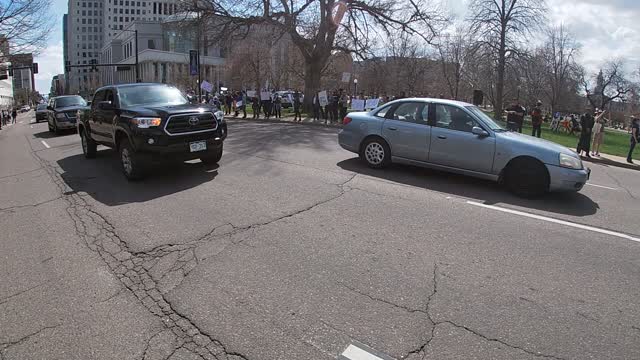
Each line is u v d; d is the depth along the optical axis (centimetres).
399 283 382
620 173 1147
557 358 285
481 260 434
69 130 2080
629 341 304
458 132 760
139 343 300
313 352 288
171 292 368
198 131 788
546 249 467
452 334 308
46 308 347
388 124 847
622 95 6600
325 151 1130
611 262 437
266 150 1147
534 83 5078
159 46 9950
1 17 2278
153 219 559
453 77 5950
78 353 290
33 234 518
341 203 625
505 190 732
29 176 901
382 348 292
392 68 4800
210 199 648
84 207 628
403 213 582
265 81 5469
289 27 2717
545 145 701
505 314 336
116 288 378
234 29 2738
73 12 12694
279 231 506
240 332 310
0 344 301
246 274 397
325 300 352
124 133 803
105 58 12694
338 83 5225
